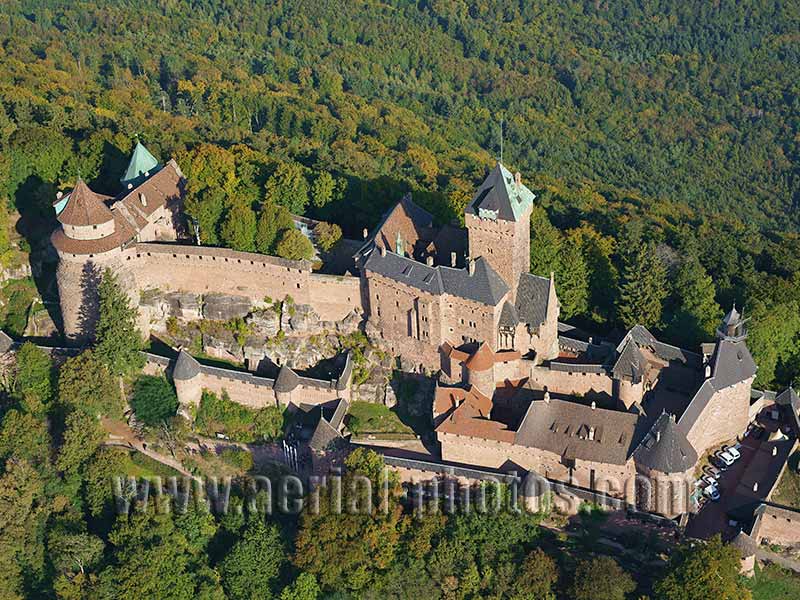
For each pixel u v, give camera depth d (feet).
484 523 444.14
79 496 495.00
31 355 533.14
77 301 543.80
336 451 489.26
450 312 502.79
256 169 632.79
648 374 506.07
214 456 516.32
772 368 522.47
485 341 499.10
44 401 529.45
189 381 523.29
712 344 504.43
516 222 488.02
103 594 445.78
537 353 502.79
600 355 506.48
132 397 531.91
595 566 418.92
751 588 426.92
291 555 457.27
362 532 450.71
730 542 425.28
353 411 521.24
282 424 518.78
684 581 403.95
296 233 539.29
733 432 492.13
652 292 537.24
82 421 501.97
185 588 453.58
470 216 497.87
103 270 537.65
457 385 504.84
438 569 440.04
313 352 541.75
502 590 429.79
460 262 523.29
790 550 434.71
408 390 522.88
